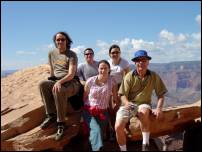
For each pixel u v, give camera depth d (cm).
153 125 291
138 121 286
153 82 278
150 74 277
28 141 264
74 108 296
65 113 273
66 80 270
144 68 273
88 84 278
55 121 282
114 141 287
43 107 293
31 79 374
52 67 288
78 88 284
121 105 284
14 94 343
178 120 310
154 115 275
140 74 275
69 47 287
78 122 289
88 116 276
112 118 289
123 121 264
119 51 335
